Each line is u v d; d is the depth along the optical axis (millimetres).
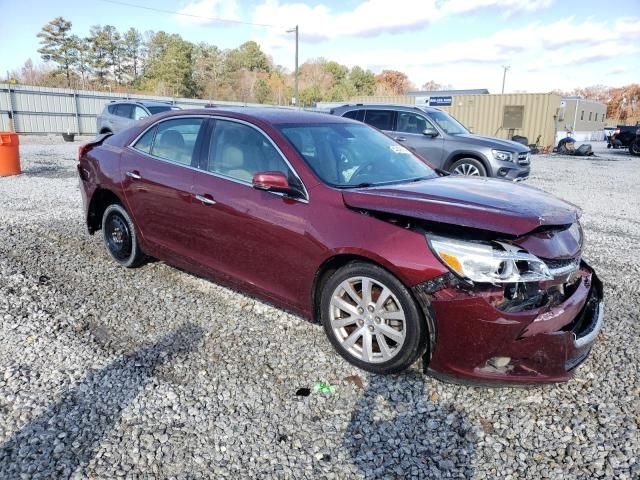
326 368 3189
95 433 2521
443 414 2766
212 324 3777
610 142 28719
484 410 2805
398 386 3004
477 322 2629
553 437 2596
